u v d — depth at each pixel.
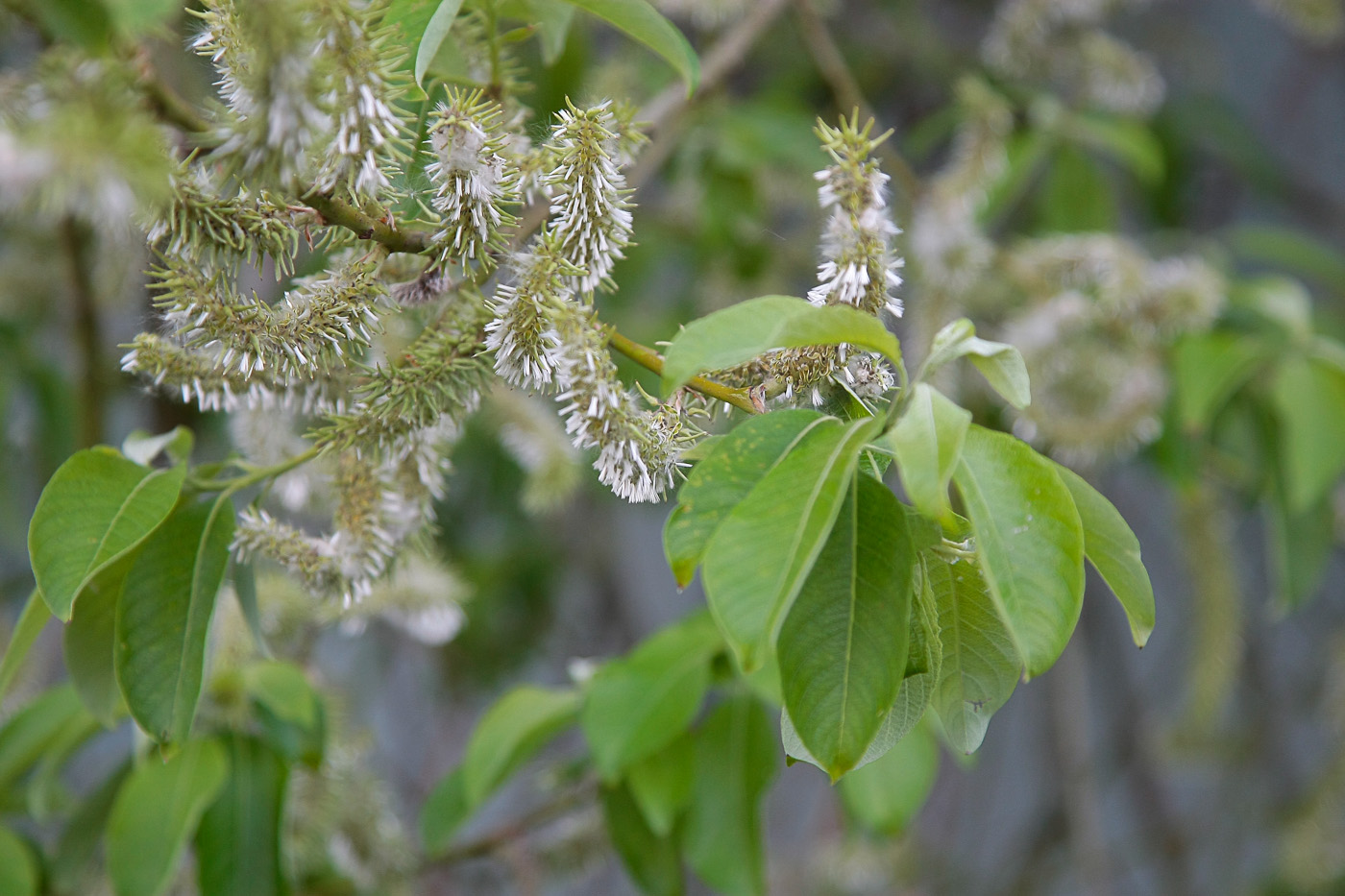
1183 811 3.35
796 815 3.23
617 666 1.18
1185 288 1.55
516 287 0.97
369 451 1.00
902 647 0.95
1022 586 0.94
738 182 1.87
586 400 0.96
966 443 0.96
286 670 1.17
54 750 1.18
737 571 0.93
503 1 1.03
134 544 1.00
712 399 1.00
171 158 0.93
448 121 0.96
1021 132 2.05
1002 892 2.99
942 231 1.51
